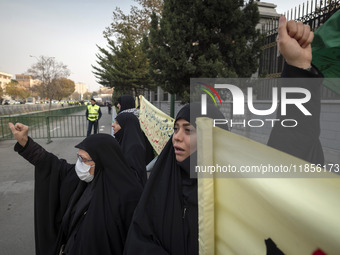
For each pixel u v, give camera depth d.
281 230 0.60
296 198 0.57
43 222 1.93
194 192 1.18
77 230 1.72
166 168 1.32
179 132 1.18
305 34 0.80
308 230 0.54
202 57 4.21
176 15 4.63
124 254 1.31
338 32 0.89
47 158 1.94
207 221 0.81
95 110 10.48
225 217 0.78
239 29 4.48
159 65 5.05
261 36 4.54
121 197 1.69
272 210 0.62
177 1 4.55
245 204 0.71
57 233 1.95
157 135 3.27
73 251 1.64
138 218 1.28
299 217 0.56
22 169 5.71
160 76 5.20
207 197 0.81
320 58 0.98
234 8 4.36
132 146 2.89
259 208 0.66
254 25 4.55
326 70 1.01
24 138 1.87
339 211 0.51
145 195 1.31
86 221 1.65
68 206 1.91
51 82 29.59
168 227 1.22
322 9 4.16
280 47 0.83
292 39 0.81
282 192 0.60
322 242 0.52
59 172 1.97
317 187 0.54
